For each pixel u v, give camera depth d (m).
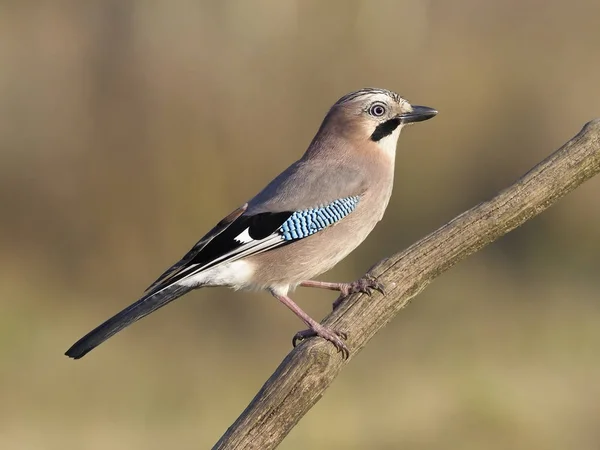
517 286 14.99
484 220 5.79
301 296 14.60
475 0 17.17
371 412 11.26
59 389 12.23
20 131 15.18
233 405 11.76
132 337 13.75
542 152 16.91
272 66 15.55
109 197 15.04
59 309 14.23
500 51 17.19
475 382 11.70
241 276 6.96
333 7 15.85
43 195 15.22
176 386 12.30
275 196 7.08
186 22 15.14
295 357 4.97
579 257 15.75
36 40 15.23
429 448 10.48
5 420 11.40
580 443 10.45
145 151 15.01
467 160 17.02
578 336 13.26
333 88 15.81
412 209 16.94
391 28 16.31
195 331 13.98
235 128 15.21
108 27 15.20
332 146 7.35
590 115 16.84
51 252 15.12
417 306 14.48
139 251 15.00
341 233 7.16
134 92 15.09
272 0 15.38
